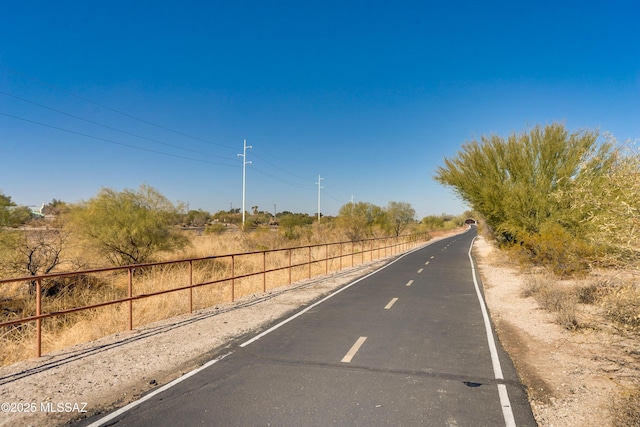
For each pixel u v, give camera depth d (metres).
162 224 22.95
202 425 4.77
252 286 16.28
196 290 14.09
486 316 10.98
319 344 8.20
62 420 4.91
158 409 5.20
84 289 15.31
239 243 33.38
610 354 7.61
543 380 6.33
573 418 5.03
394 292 15.09
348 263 26.84
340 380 6.21
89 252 20.64
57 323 12.21
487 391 5.82
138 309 11.50
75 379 6.26
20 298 14.27
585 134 20.72
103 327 9.52
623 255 6.06
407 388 5.91
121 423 4.83
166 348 7.90
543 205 20.16
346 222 45.72
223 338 8.64
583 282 14.18
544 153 21.27
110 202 22.16
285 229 45.06
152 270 19.39
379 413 5.09
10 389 5.87
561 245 17.59
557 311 10.92
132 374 6.47
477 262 27.69
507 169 23.03
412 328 9.59
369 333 9.11
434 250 40.50
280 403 5.37
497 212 23.03
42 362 7.08
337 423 4.82
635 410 4.99
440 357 7.39
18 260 15.49
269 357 7.34
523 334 9.16
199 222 85.38
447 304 12.70
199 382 6.12
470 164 24.52
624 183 5.79
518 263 21.83
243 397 5.57
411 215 76.31
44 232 18.56
